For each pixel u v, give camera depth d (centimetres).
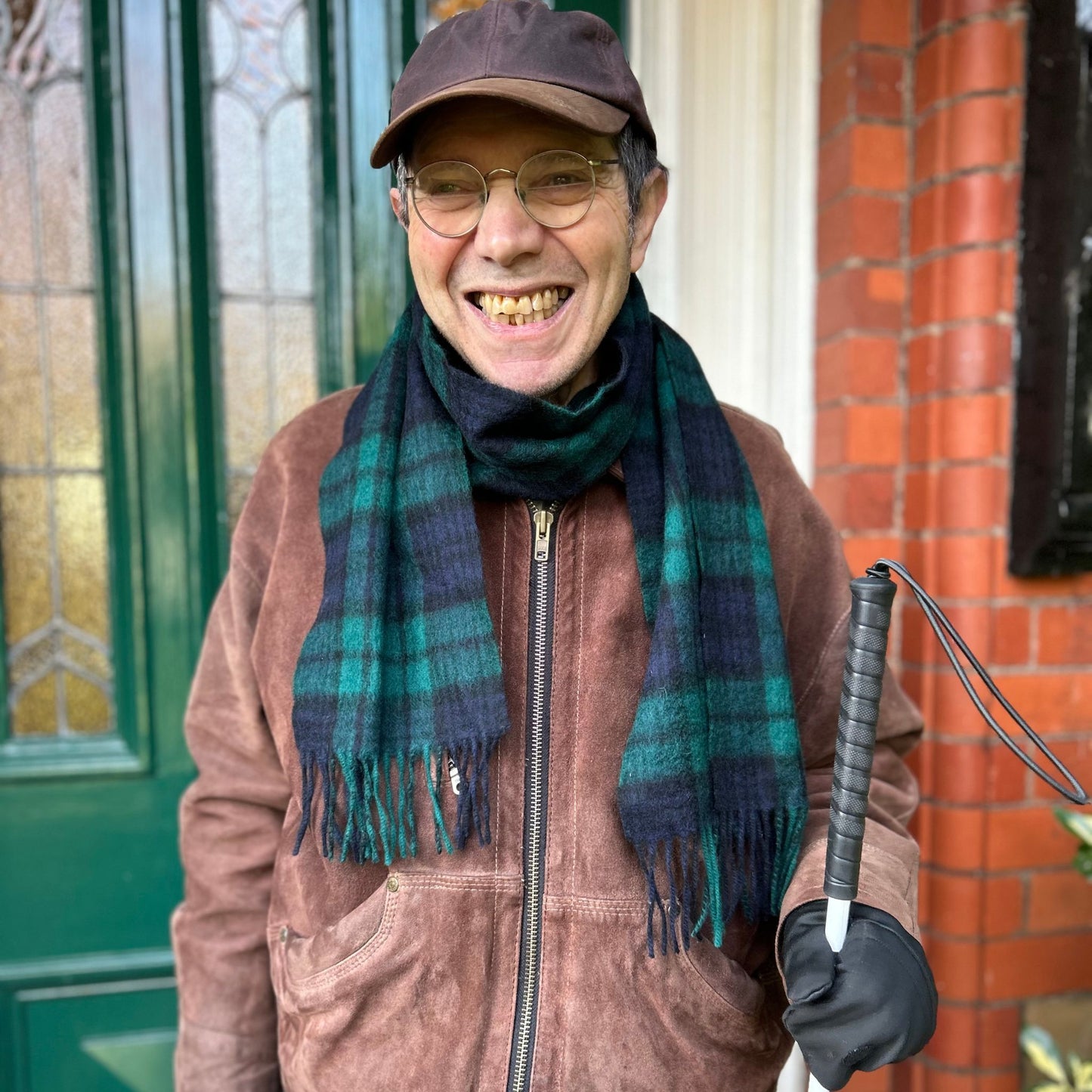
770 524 83
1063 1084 110
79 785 131
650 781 66
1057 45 113
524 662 72
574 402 77
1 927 130
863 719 57
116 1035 134
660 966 69
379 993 69
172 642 134
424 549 71
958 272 117
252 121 132
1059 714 121
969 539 119
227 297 133
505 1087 68
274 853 81
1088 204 115
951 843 122
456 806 68
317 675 70
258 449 136
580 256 68
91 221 129
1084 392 117
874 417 126
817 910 62
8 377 128
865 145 123
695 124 134
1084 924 124
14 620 130
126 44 126
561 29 67
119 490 131
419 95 67
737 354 138
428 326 75
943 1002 123
